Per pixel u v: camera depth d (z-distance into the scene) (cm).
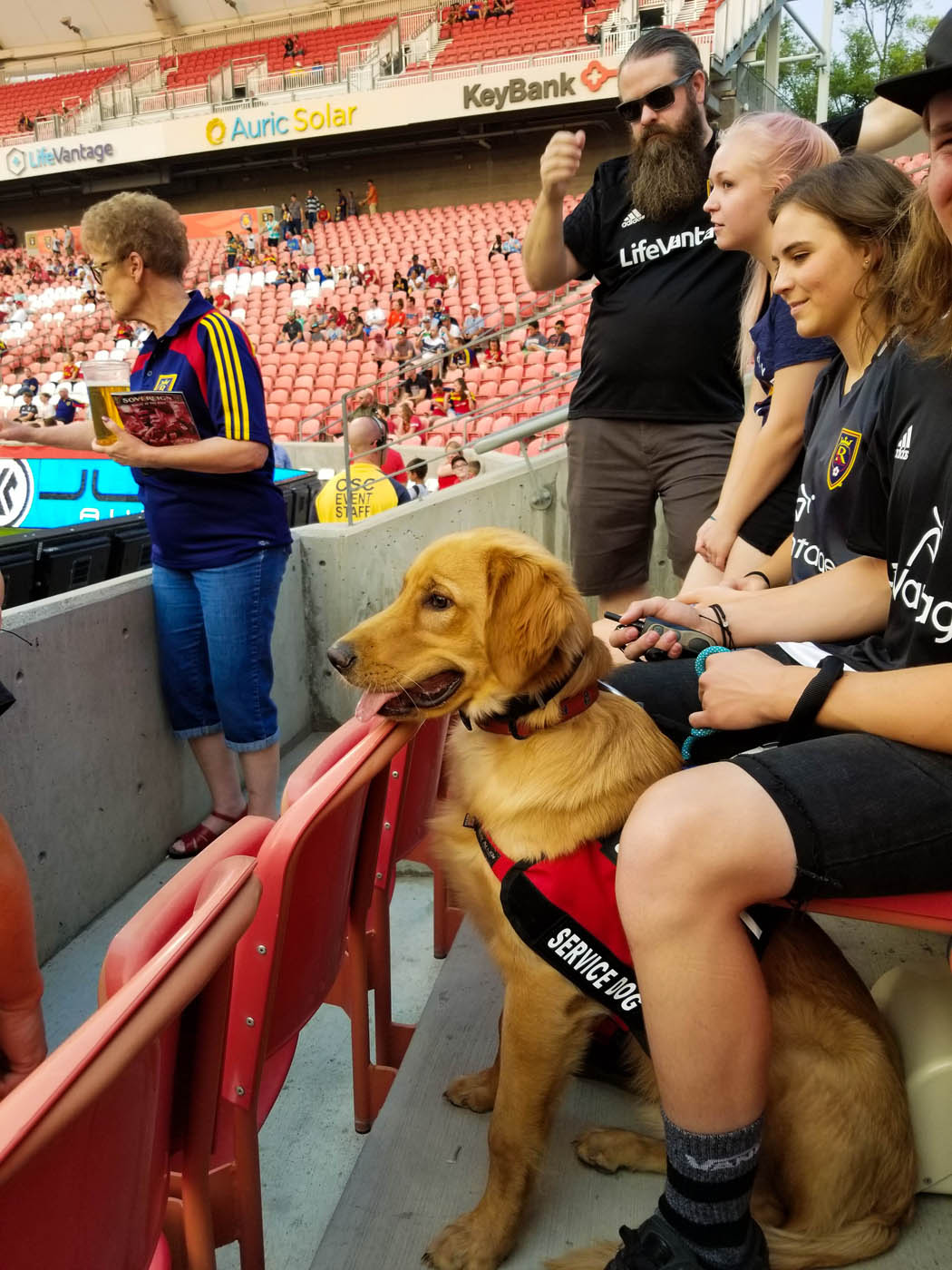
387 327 1939
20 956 142
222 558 305
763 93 2342
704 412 317
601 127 2502
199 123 2706
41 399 1809
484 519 448
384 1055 208
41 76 3644
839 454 192
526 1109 153
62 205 3209
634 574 354
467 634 165
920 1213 159
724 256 304
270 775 332
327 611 441
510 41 2648
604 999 146
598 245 328
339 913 161
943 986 173
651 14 2217
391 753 152
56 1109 68
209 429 302
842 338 196
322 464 1335
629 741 162
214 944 88
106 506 666
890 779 128
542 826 151
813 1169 145
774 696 143
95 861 297
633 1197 169
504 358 1581
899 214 175
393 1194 169
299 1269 164
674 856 122
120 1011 76
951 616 135
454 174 2728
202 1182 110
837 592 190
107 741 300
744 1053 124
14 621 258
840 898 132
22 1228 73
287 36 3156
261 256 2573
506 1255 156
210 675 330
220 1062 105
